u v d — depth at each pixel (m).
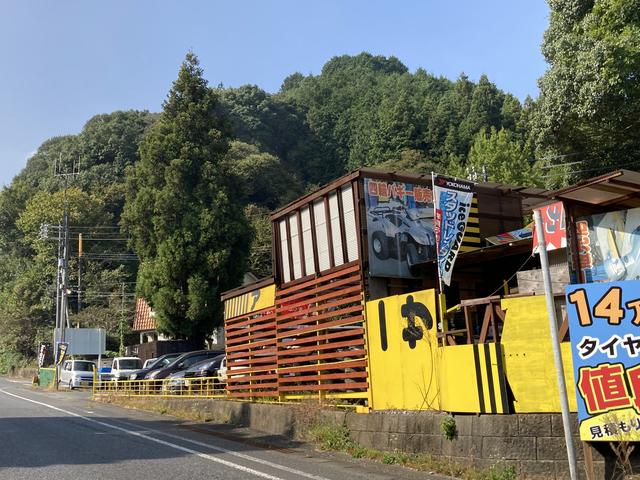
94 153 65.25
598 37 18.08
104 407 20.56
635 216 9.20
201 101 32.12
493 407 8.50
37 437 12.45
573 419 7.83
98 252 53.34
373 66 115.69
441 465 8.80
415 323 10.10
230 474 8.56
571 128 19.45
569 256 9.69
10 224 63.09
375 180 12.42
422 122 70.06
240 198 32.03
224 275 29.80
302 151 80.25
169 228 29.84
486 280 14.02
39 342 52.06
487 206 14.24
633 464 7.28
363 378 11.52
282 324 13.99
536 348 8.30
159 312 29.72
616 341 7.37
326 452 10.69
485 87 68.31
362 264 11.80
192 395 18.39
